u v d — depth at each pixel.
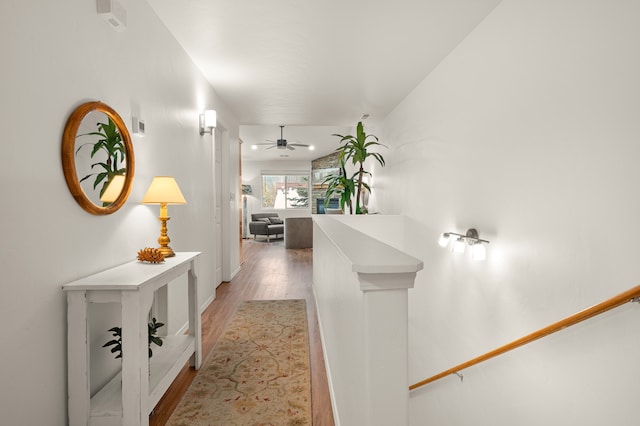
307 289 4.62
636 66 1.37
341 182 5.09
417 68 3.50
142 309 1.55
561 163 1.77
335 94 4.34
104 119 1.77
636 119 1.38
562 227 1.77
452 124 3.07
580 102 1.64
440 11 2.44
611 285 1.49
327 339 2.39
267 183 12.18
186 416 1.85
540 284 1.93
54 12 1.44
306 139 9.00
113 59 1.90
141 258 2.00
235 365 2.44
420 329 3.88
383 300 0.93
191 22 2.59
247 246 9.13
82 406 1.49
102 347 1.76
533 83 1.98
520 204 2.11
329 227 2.00
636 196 1.38
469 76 2.76
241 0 2.32
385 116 5.51
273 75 3.68
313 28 2.70
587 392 1.61
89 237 1.69
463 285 2.85
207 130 3.71
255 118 5.59
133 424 1.50
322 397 2.07
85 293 1.49
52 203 1.43
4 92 1.21
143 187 2.26
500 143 2.32
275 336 2.99
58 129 1.47
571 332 1.70
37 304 1.35
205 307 3.75
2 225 1.20
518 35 2.12
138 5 2.19
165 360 2.00
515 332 2.16
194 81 3.33
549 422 1.86
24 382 1.29
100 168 1.73
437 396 3.28
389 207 5.33
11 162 1.24
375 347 0.93
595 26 1.55
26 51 1.30
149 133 2.34
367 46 3.01
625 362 1.42
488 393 2.45
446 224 3.19
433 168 3.51
